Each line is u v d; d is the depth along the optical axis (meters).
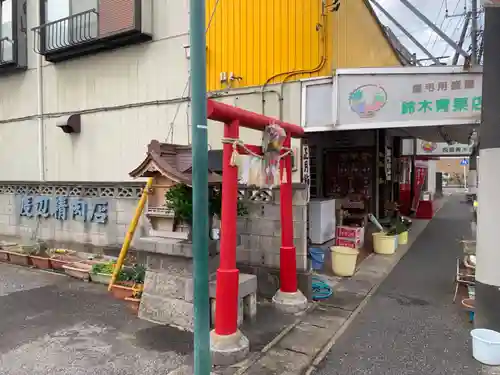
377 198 10.23
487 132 4.21
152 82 7.95
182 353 4.01
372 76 5.87
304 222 5.52
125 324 4.80
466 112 5.43
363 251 8.52
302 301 5.16
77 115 8.91
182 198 4.57
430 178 23.27
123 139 8.37
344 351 4.04
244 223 5.92
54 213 8.05
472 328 4.60
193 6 3.14
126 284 5.76
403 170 14.77
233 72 7.05
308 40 6.38
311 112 6.35
